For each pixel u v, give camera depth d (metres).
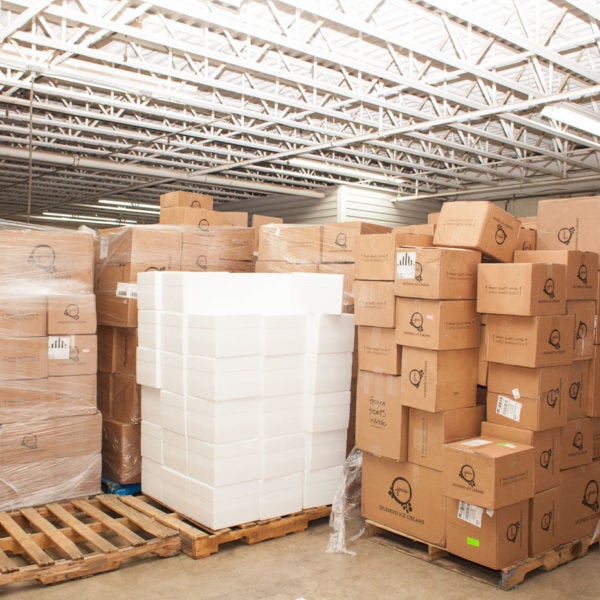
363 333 4.01
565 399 3.66
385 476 3.99
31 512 4.04
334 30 5.57
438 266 3.50
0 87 6.85
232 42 5.41
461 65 5.48
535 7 5.11
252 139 9.08
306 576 3.50
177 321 4.02
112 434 4.79
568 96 5.93
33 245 4.26
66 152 10.05
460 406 3.70
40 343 4.23
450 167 10.78
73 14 4.62
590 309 3.86
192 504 3.93
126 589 3.30
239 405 3.82
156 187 13.30
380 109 7.38
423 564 3.70
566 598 3.30
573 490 3.85
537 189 11.67
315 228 5.07
